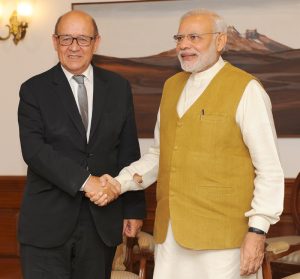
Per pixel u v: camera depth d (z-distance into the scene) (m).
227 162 2.55
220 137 2.55
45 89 2.86
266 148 2.49
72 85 2.89
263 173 2.49
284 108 4.64
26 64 5.12
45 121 2.81
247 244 2.47
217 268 2.55
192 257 2.61
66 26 2.80
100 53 4.96
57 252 2.83
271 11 4.64
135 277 3.68
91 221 2.86
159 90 4.87
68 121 2.82
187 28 2.60
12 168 5.15
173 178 2.64
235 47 4.70
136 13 4.89
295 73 4.62
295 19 4.61
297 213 4.45
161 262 2.68
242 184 2.57
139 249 3.93
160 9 4.85
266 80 4.66
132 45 4.91
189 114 2.62
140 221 3.09
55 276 2.83
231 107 2.54
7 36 5.14
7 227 5.08
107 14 4.94
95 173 2.85
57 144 2.82
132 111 3.03
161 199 2.72
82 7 4.99
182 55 2.62
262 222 2.47
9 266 5.04
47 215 2.81
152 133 4.88
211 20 2.60
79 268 2.91
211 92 2.61
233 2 4.70
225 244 2.54
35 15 5.09
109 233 2.90
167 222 2.65
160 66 4.86
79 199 2.81
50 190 2.82
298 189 4.46
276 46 4.64
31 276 2.82
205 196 2.56
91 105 2.90
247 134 2.51
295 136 4.63
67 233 2.80
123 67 4.93
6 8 5.14
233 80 2.59
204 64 2.62
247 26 4.68
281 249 3.50
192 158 2.58
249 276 2.60
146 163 2.92
